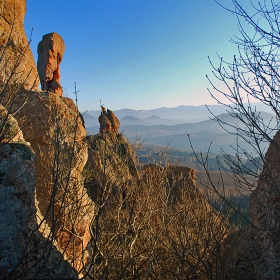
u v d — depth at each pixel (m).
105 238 5.47
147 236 6.00
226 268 4.41
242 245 4.97
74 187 4.69
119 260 5.23
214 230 4.74
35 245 2.67
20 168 2.97
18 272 2.43
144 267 5.48
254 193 5.37
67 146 4.55
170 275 5.10
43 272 2.72
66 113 5.73
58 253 3.26
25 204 2.88
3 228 2.57
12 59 5.69
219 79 3.41
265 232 4.59
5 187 2.77
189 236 5.27
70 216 4.17
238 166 3.41
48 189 4.93
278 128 3.20
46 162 5.11
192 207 5.84
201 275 4.64
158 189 6.61
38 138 5.24
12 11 6.17
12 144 3.11
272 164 4.50
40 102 5.52
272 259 4.27
